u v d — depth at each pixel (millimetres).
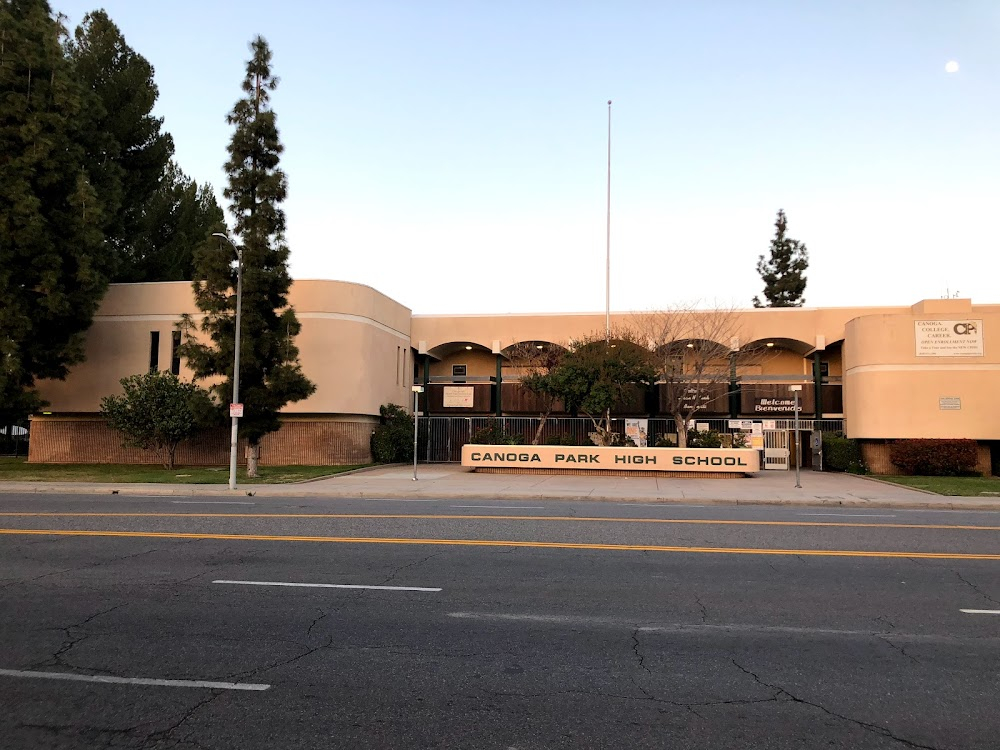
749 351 35906
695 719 4820
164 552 10578
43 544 11234
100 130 35312
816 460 32031
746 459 26781
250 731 4621
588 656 6078
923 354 29078
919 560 10102
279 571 9305
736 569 9477
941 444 27594
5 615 7258
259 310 26562
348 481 24219
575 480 25297
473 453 28344
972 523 14203
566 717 4848
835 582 8758
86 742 4469
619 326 35000
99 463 32312
